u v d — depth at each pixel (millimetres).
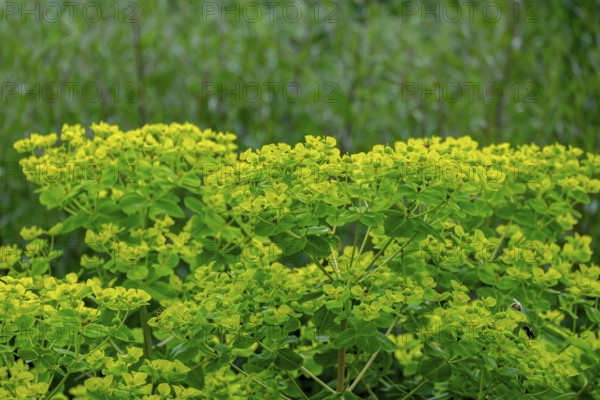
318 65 5746
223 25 5633
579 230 5070
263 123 5410
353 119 5410
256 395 2812
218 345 2834
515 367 2801
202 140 3186
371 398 3166
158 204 3031
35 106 5379
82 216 3084
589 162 3137
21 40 5590
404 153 2602
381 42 5676
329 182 2590
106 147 3047
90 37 5531
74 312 2555
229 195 2969
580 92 5379
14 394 2570
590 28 5594
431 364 2750
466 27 5637
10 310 2504
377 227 2756
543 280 2881
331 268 2865
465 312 2658
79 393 3113
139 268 2943
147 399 2592
